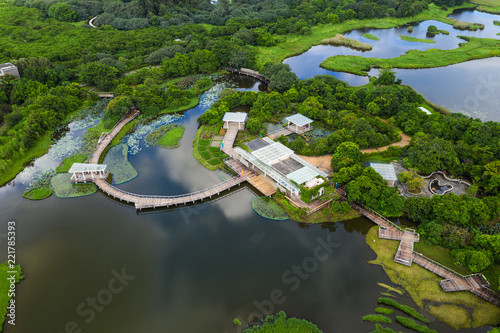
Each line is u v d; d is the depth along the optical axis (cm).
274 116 14562
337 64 19600
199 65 18625
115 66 17762
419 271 7981
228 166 11575
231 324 6906
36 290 7644
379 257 8375
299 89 15712
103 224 9456
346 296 7456
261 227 9331
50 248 8681
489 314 7012
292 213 9650
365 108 14462
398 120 13250
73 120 14538
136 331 6800
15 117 13375
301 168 10450
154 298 7444
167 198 10075
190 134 13650
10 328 6875
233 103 15175
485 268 7788
